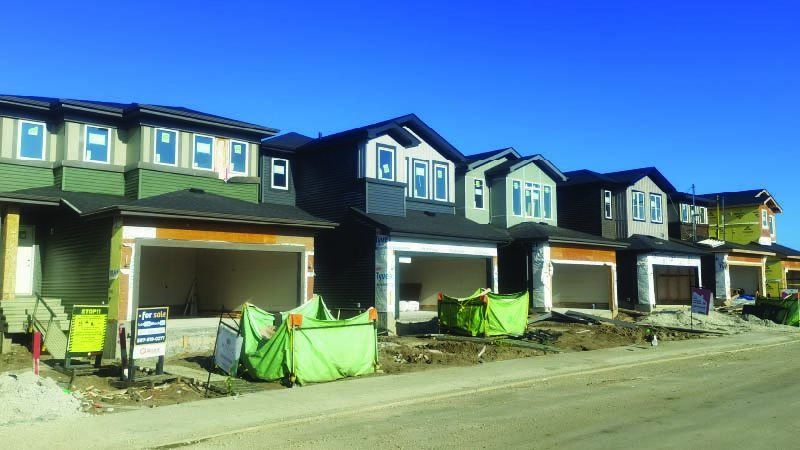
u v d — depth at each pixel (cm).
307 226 2066
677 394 1246
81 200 1867
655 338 2128
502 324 2205
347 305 2411
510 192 3125
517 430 938
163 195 2017
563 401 1180
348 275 2427
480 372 1516
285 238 2056
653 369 1639
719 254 3984
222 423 991
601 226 3506
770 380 1427
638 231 3725
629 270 3519
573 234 3094
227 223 1905
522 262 2958
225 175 2295
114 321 1641
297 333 1345
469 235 2533
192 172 2192
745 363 1755
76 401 1091
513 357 1789
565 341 2158
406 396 1220
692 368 1652
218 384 1314
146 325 1293
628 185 3628
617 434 901
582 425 964
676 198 4231
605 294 3262
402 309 2914
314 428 980
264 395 1221
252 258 2400
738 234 4809
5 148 1959
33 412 1009
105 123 2102
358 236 2411
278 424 996
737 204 4797
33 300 1791
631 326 2591
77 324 1388
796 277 5034
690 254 3728
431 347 1919
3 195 1745
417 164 2758
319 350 1376
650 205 3856
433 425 987
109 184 2089
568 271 3447
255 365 1372
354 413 1092
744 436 881
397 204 2542
